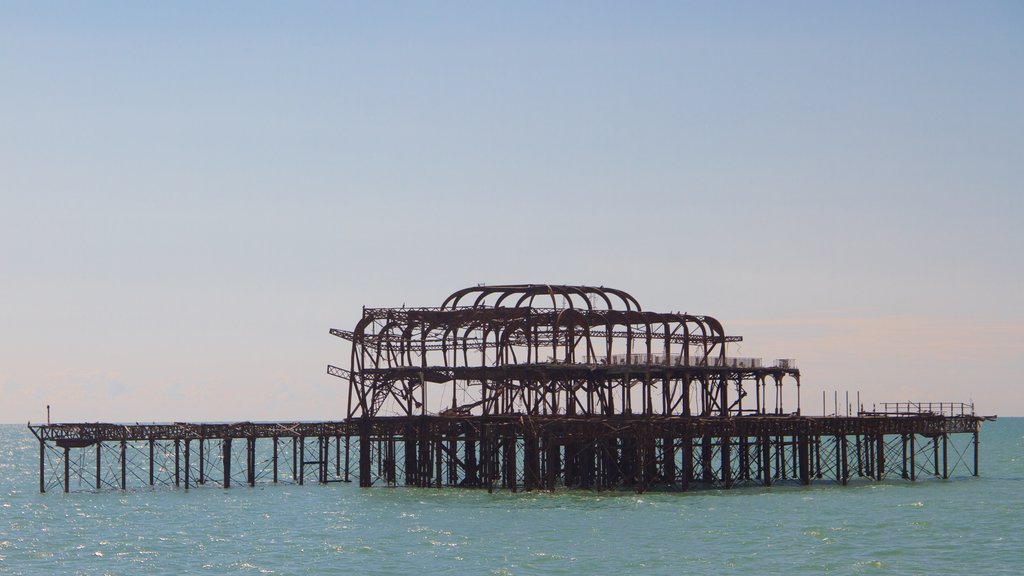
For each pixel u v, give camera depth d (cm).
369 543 10125
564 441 12812
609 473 13425
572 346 12862
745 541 9869
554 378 12838
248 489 14400
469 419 13038
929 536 10088
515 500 12300
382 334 13600
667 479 13562
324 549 9906
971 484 14162
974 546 9631
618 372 12850
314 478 17425
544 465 13025
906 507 11769
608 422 12275
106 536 10856
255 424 14575
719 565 8956
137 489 14700
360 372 13850
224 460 14512
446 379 13400
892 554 9325
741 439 13688
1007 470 18738
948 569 8762
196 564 9394
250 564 9338
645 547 9644
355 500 12800
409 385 13562
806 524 10706
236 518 11881
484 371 13075
